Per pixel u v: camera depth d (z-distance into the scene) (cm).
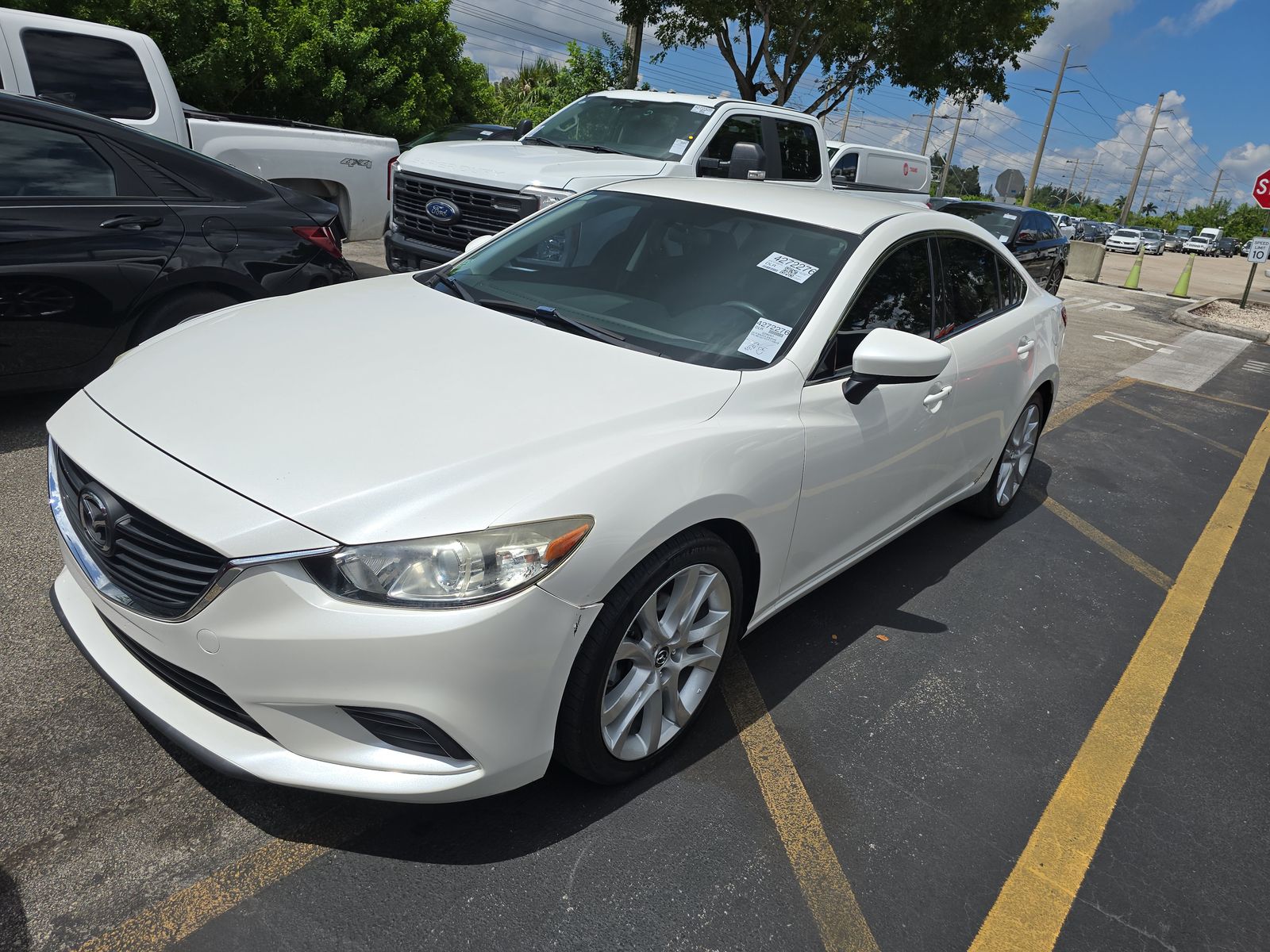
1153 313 1591
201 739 207
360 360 255
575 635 211
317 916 202
